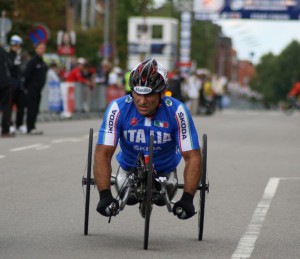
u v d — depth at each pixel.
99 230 15.11
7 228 15.09
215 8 118.19
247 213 17.38
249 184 21.88
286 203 18.83
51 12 68.44
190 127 14.06
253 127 49.47
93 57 104.75
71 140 34.41
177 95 53.44
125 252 13.20
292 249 13.75
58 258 12.63
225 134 41.62
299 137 40.66
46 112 51.28
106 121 14.06
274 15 118.50
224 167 25.70
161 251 13.38
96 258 12.70
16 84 37.19
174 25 114.00
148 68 13.62
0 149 29.59
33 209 17.19
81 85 56.25
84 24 151.00
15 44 36.81
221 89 96.00
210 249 13.65
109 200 13.77
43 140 34.12
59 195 19.09
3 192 19.39
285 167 26.14
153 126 13.98
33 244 13.68
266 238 14.70
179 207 13.84
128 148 14.20
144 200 14.01
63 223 15.69
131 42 113.69
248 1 117.88
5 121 35.34
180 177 22.77
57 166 24.67
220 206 18.22
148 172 13.33
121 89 67.38
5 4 59.41
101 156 14.02
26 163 25.31
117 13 137.50
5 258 12.57
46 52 74.25
